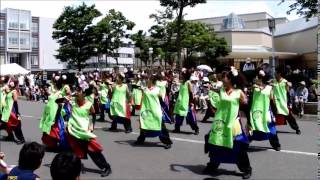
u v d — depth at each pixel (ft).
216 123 24.21
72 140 25.50
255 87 31.65
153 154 32.22
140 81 54.75
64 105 32.12
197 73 66.13
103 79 53.31
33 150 12.79
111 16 135.13
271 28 71.31
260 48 180.24
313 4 63.00
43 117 33.55
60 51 143.23
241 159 24.64
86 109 25.75
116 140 38.58
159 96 34.19
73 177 10.79
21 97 106.52
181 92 41.39
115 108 42.73
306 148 33.65
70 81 32.60
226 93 24.12
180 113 41.19
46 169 28.25
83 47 141.49
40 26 240.12
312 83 59.82
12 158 32.17
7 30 226.58
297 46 184.65
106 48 137.69
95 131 44.19
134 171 27.20
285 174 25.84
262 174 25.88
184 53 150.71
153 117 33.96
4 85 39.68
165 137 34.19
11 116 37.86
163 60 153.17
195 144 35.94
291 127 41.34
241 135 24.07
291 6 65.36
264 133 31.42
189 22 145.18
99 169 28.04
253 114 31.45
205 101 63.57
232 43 179.52
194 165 28.55
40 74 119.24
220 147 24.14
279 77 40.42
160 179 25.22
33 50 237.45
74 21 137.80
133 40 138.21
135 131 44.01
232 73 24.12
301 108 56.29
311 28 167.63
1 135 43.52
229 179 24.95
